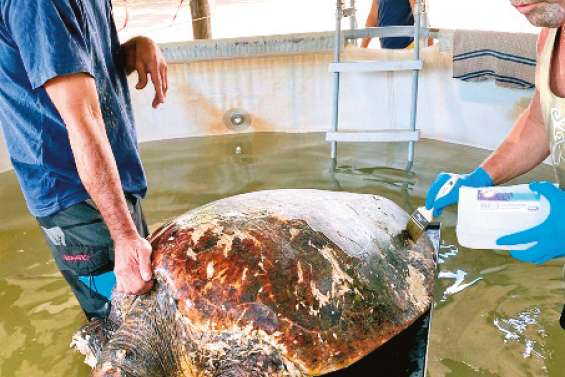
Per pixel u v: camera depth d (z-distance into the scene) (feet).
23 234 10.37
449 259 8.55
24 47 5.00
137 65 7.45
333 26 30.14
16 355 6.93
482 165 5.92
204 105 15.44
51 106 5.74
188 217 6.44
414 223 6.44
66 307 7.95
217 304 5.48
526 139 5.70
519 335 6.73
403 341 6.45
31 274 8.94
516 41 11.76
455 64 12.73
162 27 31.58
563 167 4.97
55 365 6.69
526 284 7.81
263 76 15.17
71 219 6.33
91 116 5.21
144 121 15.37
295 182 11.87
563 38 4.62
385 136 12.85
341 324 5.81
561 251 5.05
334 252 6.19
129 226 5.59
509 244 5.19
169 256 5.76
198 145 14.90
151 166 13.43
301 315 5.59
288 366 5.48
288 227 6.21
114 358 5.46
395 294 6.53
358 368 5.99
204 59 14.64
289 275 5.73
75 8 5.51
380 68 12.82
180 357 5.70
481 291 7.69
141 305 5.82
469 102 13.29
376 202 7.98
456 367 6.19
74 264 6.66
